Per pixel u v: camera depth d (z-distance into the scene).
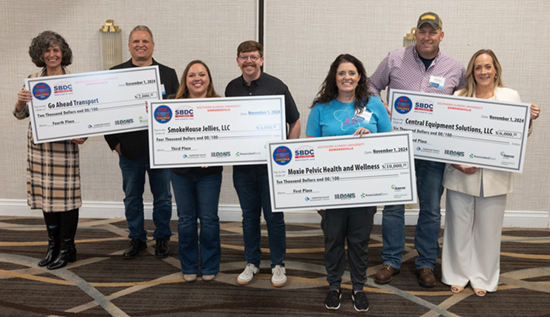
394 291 2.39
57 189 2.54
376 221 3.67
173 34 3.49
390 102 2.40
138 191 2.83
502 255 2.95
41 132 2.47
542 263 2.81
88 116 2.54
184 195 2.38
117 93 2.57
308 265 2.75
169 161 2.31
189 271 2.47
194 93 2.38
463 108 2.27
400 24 3.43
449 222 2.45
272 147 2.09
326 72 3.52
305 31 3.46
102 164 3.70
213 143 2.31
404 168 2.05
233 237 3.29
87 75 2.52
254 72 2.30
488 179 2.26
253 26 3.46
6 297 2.25
